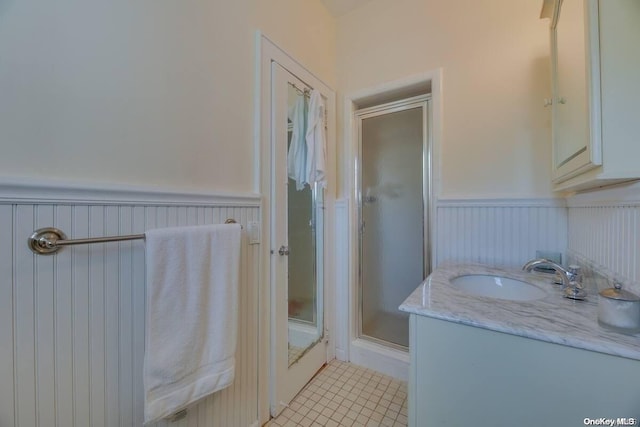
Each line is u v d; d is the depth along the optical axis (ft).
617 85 2.02
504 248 4.71
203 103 3.51
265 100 4.45
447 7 5.24
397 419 4.62
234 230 3.50
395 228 6.27
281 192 4.83
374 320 6.50
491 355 2.45
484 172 4.88
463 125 5.07
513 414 2.36
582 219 3.63
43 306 2.22
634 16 1.98
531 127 4.51
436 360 2.72
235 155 3.97
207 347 3.17
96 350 2.53
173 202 3.12
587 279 3.40
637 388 1.91
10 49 2.06
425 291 3.31
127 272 2.75
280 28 4.84
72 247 2.38
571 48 2.83
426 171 5.89
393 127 6.27
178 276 2.89
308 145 5.44
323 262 6.15
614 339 2.05
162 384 2.76
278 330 4.76
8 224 2.04
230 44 3.89
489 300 3.00
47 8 2.24
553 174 3.69
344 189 6.57
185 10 3.30
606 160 2.06
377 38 6.07
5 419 2.06
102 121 2.57
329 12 6.40
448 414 2.66
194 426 3.35
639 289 2.26
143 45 2.89
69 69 2.36
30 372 2.16
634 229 2.35
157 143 3.01
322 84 6.08
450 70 5.20
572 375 2.12
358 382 5.67
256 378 4.32
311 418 4.65
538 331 2.23
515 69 4.63
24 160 2.13
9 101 2.06
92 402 2.51
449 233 5.17
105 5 2.59
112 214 2.61
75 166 2.40
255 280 4.30
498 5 4.78
